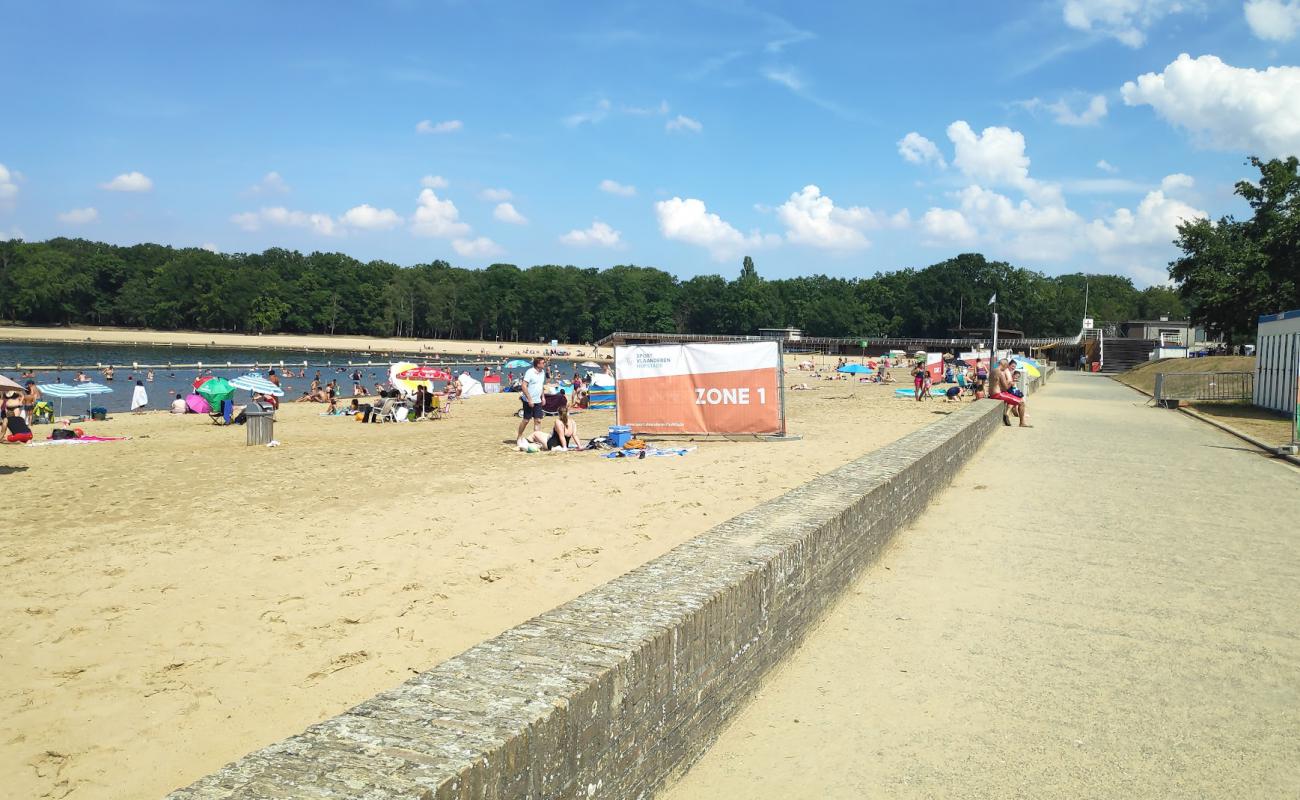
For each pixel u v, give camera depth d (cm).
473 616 614
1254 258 4416
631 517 966
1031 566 737
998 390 2178
